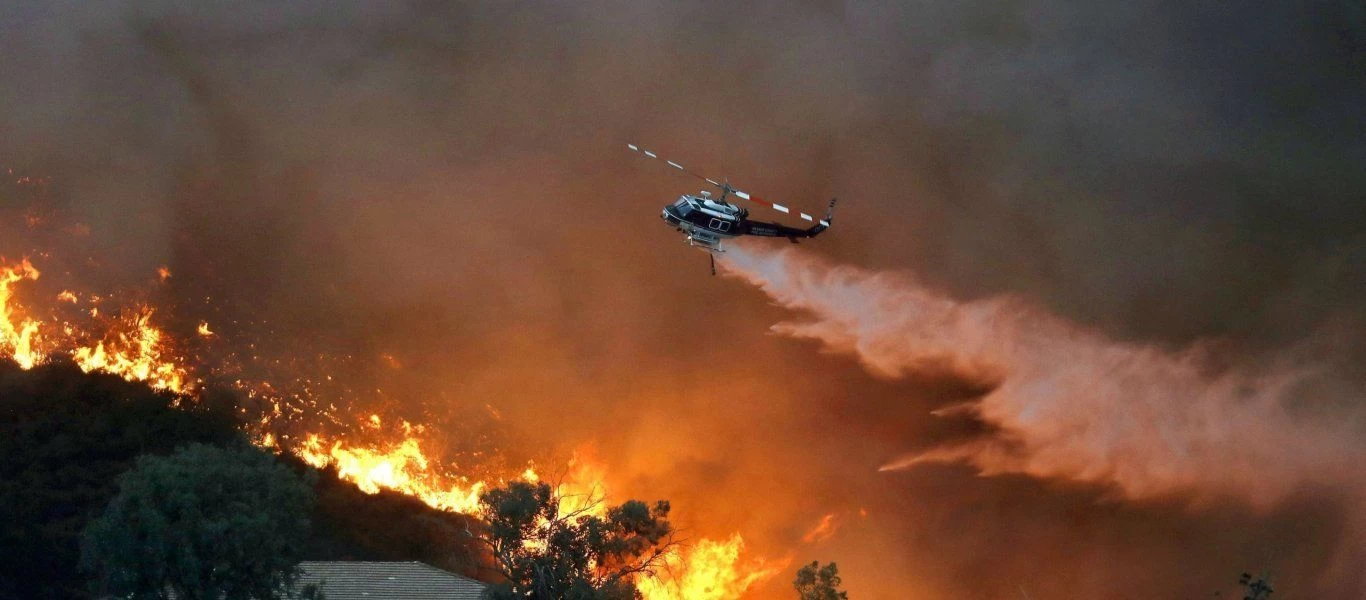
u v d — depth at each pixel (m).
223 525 21.22
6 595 33.28
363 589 27.05
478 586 27.92
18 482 37.78
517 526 23.39
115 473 39.38
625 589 23.62
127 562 21.14
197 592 21.30
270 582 22.36
